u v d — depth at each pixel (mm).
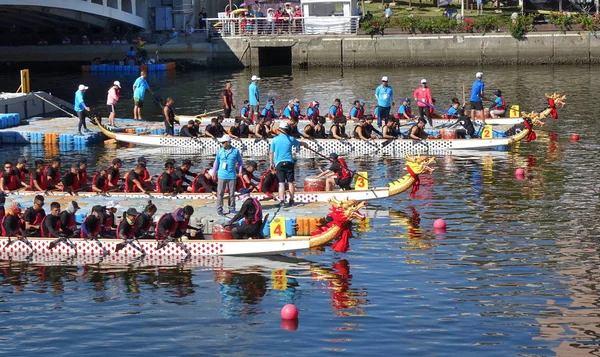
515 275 23969
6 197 31203
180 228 26453
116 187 31938
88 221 26500
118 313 22094
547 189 33219
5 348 20172
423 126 41000
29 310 22359
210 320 21562
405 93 61938
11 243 26734
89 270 25266
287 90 65438
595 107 52781
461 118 42406
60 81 75750
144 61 83438
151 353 19812
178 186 31266
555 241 26797
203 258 26109
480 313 21516
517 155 39719
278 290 23469
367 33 80188
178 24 87938
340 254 26234
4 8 73375
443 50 78938
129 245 26328
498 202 31500
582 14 80062
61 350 20031
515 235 27516
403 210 30688
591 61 76875
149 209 26609
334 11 82750
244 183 30766
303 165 39031
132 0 84562
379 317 21484
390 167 38125
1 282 24391
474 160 38812
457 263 25094
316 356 19453
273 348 19922
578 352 19359
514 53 77938
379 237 27703
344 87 66062
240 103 60062
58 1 74938
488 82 66500
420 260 25438
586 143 42062
